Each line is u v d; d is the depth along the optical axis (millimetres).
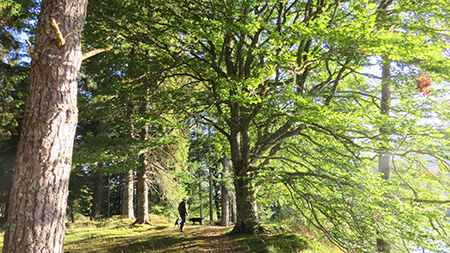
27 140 3361
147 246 10203
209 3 9039
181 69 12266
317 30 7117
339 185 8445
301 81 10750
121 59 11281
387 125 8859
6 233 3168
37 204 3191
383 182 8609
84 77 20469
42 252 3135
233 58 12234
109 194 33031
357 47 7527
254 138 14688
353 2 10070
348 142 9180
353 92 11453
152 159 17406
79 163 12047
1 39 14453
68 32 3762
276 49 8836
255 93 8969
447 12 8625
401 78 9969
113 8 9195
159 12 9602
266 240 9797
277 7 10352
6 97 15852
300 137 12617
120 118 12164
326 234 8180
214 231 12641
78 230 15938
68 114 3615
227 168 22469
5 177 21031
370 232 7527
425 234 6723
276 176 10031
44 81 3527
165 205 26797
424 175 10984
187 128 12492
